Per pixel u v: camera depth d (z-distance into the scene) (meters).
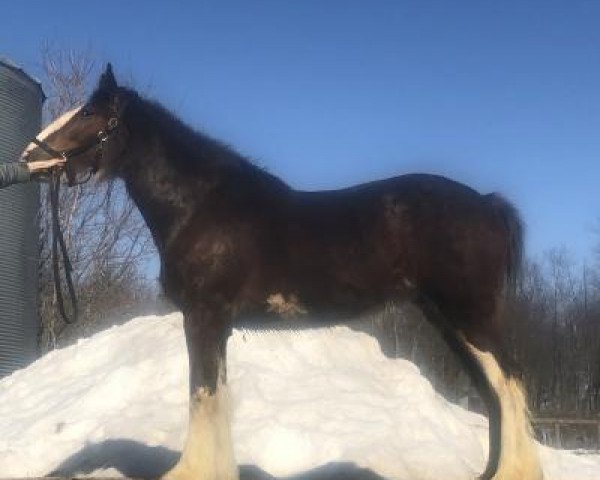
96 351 10.22
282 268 5.48
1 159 19.98
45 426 8.28
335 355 9.95
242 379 8.84
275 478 6.96
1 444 7.98
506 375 5.33
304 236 5.50
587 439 21.38
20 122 20.73
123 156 5.75
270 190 5.68
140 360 9.41
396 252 5.48
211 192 5.60
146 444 7.52
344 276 5.47
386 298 5.55
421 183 5.59
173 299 5.59
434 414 8.96
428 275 5.45
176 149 5.71
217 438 5.22
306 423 8.20
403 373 9.80
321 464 7.56
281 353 9.65
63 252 6.18
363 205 5.56
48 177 5.77
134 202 5.80
